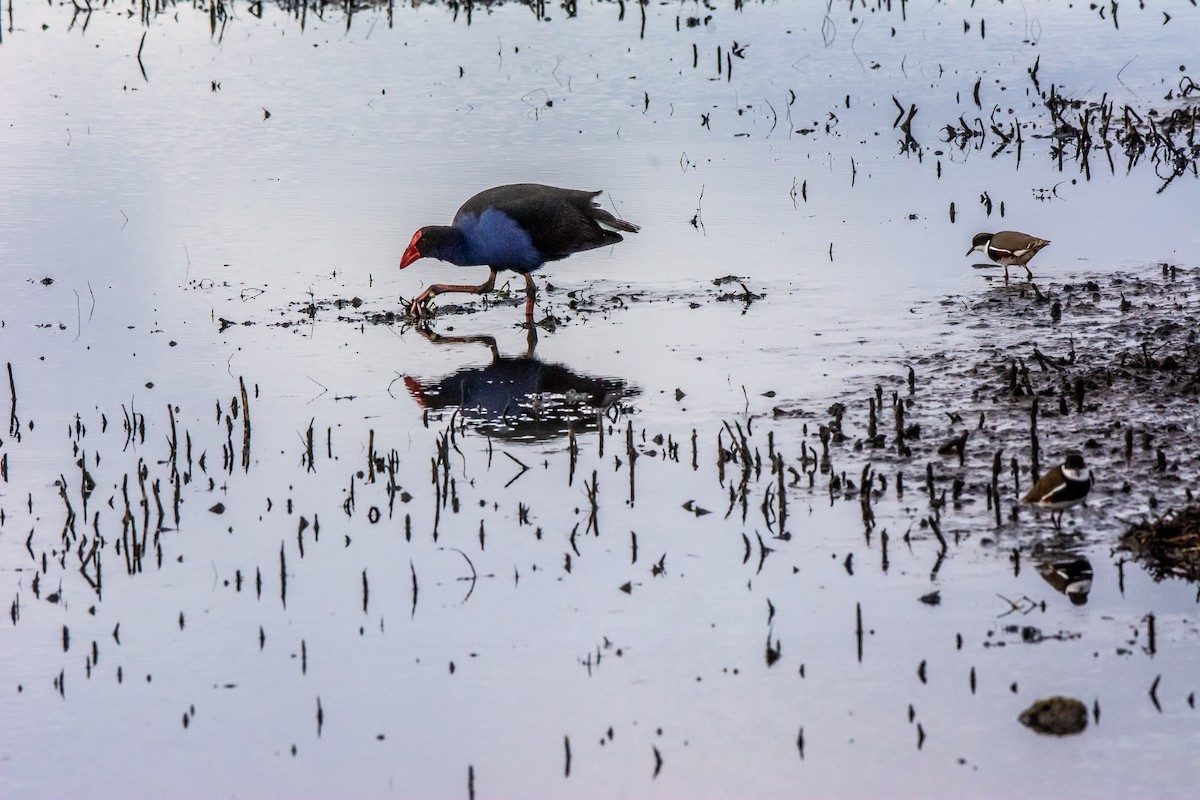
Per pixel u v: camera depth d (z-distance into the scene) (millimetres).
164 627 11617
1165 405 14703
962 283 19219
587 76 29969
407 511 13438
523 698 10523
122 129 26859
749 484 13641
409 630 11445
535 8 35500
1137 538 12062
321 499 13758
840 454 14086
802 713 10227
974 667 10625
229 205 22938
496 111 27766
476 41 32844
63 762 10023
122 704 10625
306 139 26234
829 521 12836
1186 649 10688
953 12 34156
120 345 17938
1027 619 11188
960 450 13789
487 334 18359
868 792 9414
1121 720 9984
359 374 17031
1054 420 14508
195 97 28953
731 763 9734
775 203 22719
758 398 15734
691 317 18531
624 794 9484
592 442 14867
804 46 31750
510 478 14062
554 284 20156
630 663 10891
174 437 14633
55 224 22188
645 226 21953
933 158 24641
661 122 26938
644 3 35812
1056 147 24609
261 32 34000
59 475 14391
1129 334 16984
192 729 10328
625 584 11938
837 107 27625
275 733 10242
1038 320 17672
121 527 13289
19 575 12453
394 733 10195
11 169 24641
